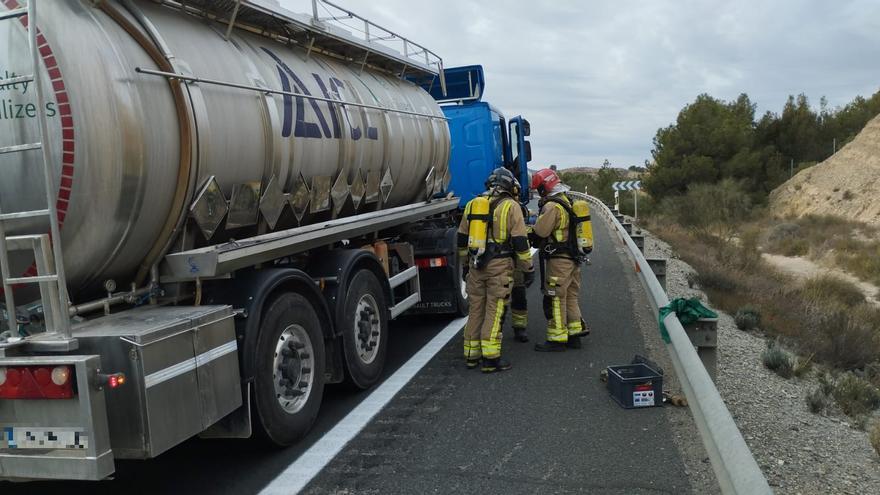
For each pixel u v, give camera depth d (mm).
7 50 3289
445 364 6688
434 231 8414
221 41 4645
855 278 22031
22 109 3293
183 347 3498
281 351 4605
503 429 4848
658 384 5223
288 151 5012
